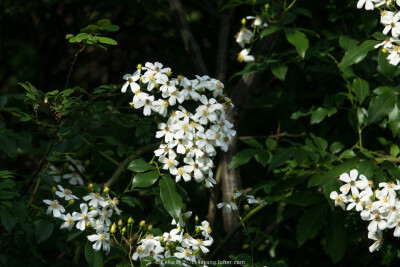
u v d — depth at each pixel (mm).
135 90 2629
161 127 2623
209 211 3562
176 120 2602
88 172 3596
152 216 3520
